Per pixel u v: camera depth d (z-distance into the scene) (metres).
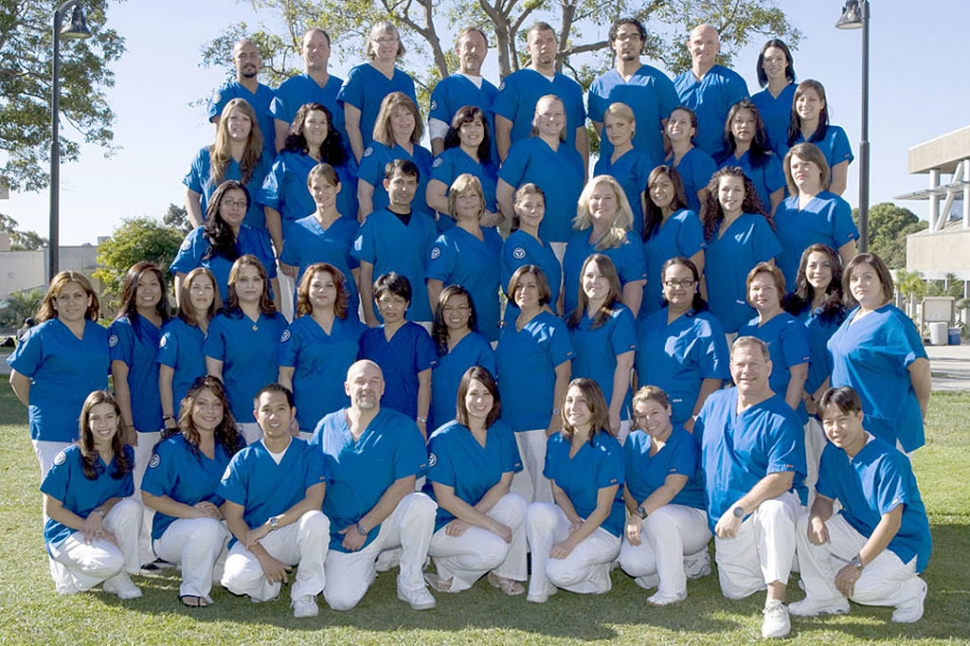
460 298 5.54
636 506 5.21
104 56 27.23
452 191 5.97
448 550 5.09
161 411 5.84
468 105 6.54
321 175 5.98
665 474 5.09
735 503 4.82
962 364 22.48
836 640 4.34
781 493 4.75
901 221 76.81
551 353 5.61
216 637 4.37
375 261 6.05
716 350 5.48
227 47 18.91
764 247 5.89
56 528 5.07
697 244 5.93
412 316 6.10
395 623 4.62
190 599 4.86
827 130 6.45
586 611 4.81
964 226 36.81
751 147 6.46
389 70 6.94
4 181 27.73
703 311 5.61
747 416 4.88
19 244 51.94
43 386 5.47
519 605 4.94
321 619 4.69
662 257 6.04
